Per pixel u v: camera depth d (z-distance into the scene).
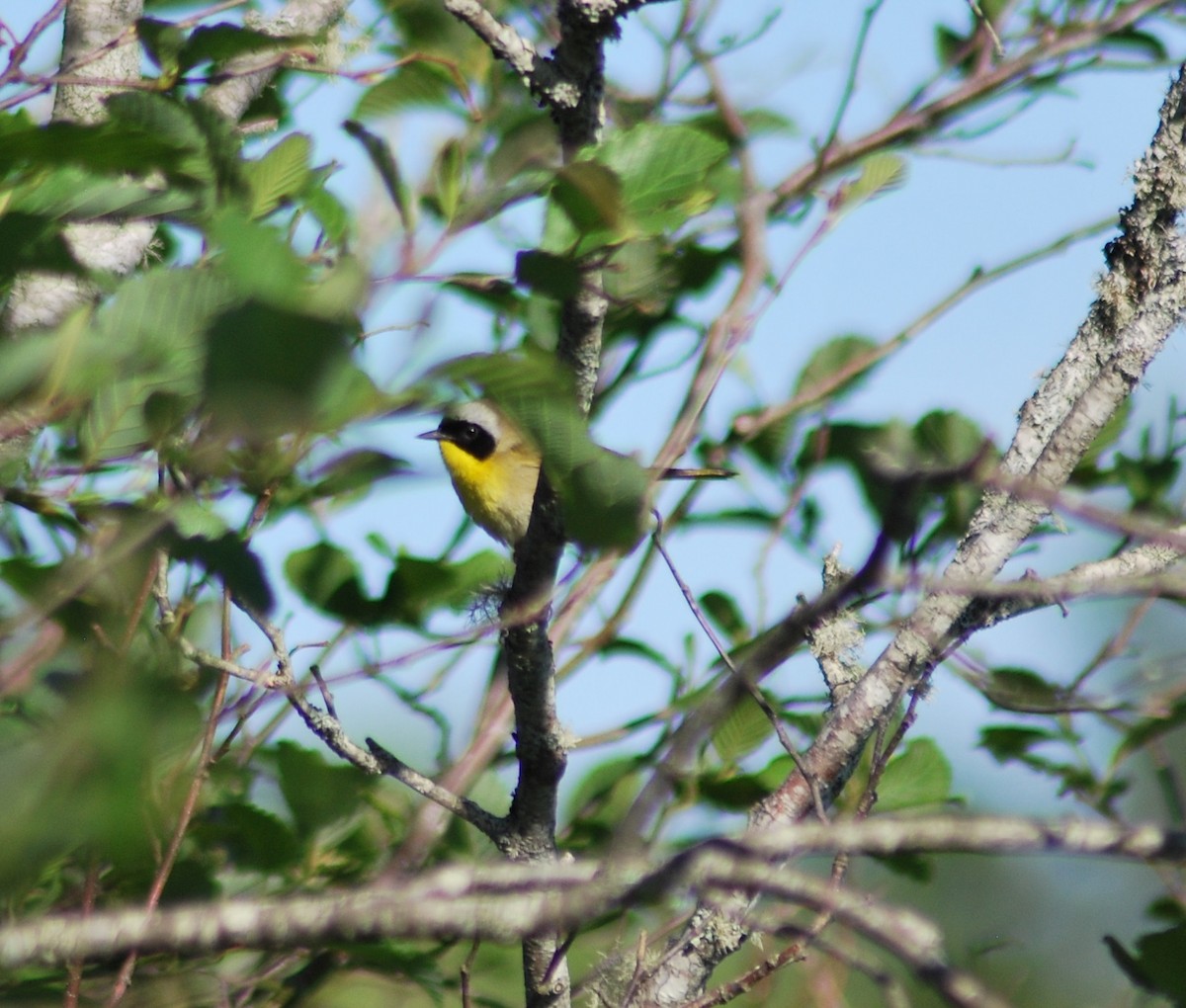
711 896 5.50
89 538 4.31
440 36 7.91
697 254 8.17
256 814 5.77
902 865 7.57
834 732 6.25
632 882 3.24
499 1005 6.93
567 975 5.92
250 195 3.62
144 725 1.96
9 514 5.28
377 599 6.43
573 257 3.98
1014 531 6.21
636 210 4.04
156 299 2.41
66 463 4.23
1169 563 6.36
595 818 7.21
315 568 6.35
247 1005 6.12
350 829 6.19
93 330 2.40
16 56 4.99
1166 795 6.52
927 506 7.58
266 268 2.05
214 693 5.04
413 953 6.18
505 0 8.62
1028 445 6.39
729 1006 7.37
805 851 3.58
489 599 6.49
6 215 3.38
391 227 6.48
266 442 2.14
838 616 6.69
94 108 6.58
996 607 6.23
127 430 2.84
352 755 5.69
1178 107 6.39
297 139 3.95
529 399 2.43
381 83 7.01
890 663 6.28
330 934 3.03
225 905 3.02
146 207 3.51
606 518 2.63
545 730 5.82
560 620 7.61
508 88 8.06
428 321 2.69
